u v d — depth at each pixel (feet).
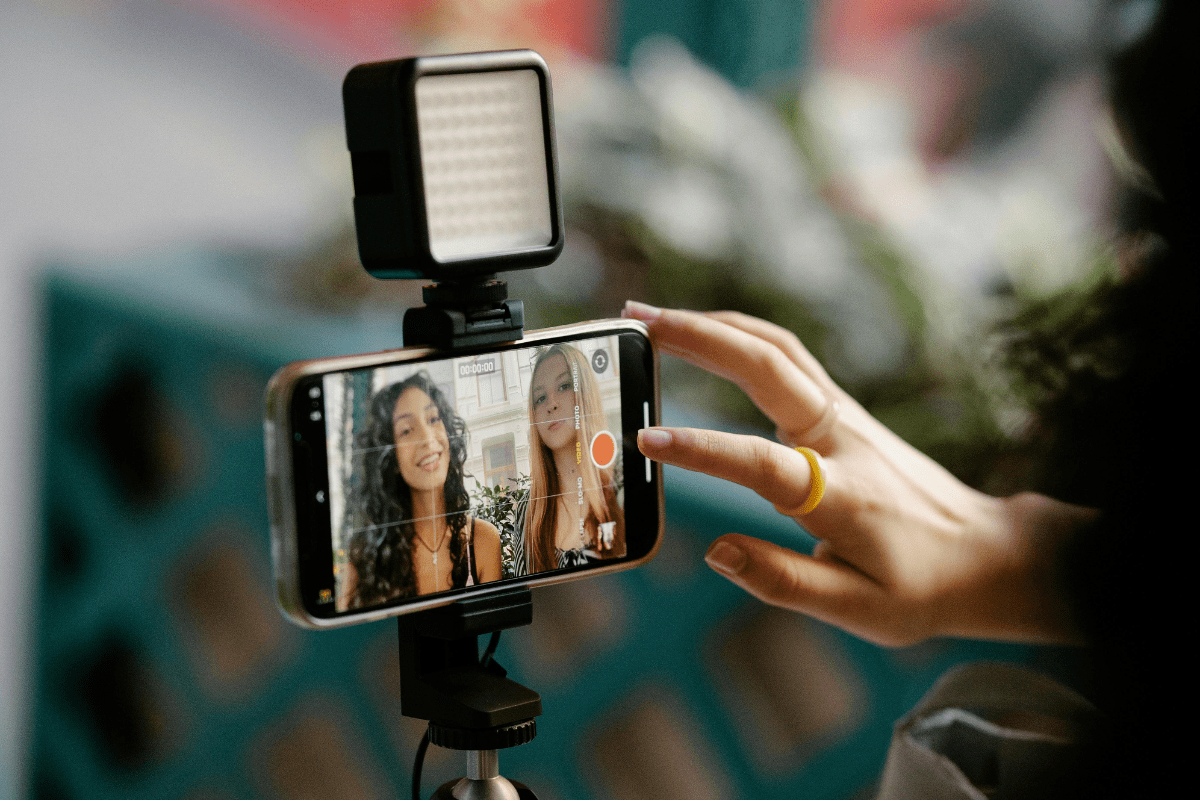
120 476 5.88
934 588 2.65
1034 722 2.29
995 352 3.46
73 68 7.77
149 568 5.83
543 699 4.95
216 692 5.75
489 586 2.29
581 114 6.18
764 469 2.52
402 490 2.17
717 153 6.10
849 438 2.79
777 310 5.61
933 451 5.14
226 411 5.46
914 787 2.31
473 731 2.14
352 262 6.15
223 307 5.61
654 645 4.90
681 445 2.46
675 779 5.16
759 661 5.06
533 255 2.21
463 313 2.21
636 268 5.83
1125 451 1.27
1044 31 7.27
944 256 5.84
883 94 7.56
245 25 8.41
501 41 8.46
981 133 7.74
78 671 6.14
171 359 5.52
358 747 5.46
